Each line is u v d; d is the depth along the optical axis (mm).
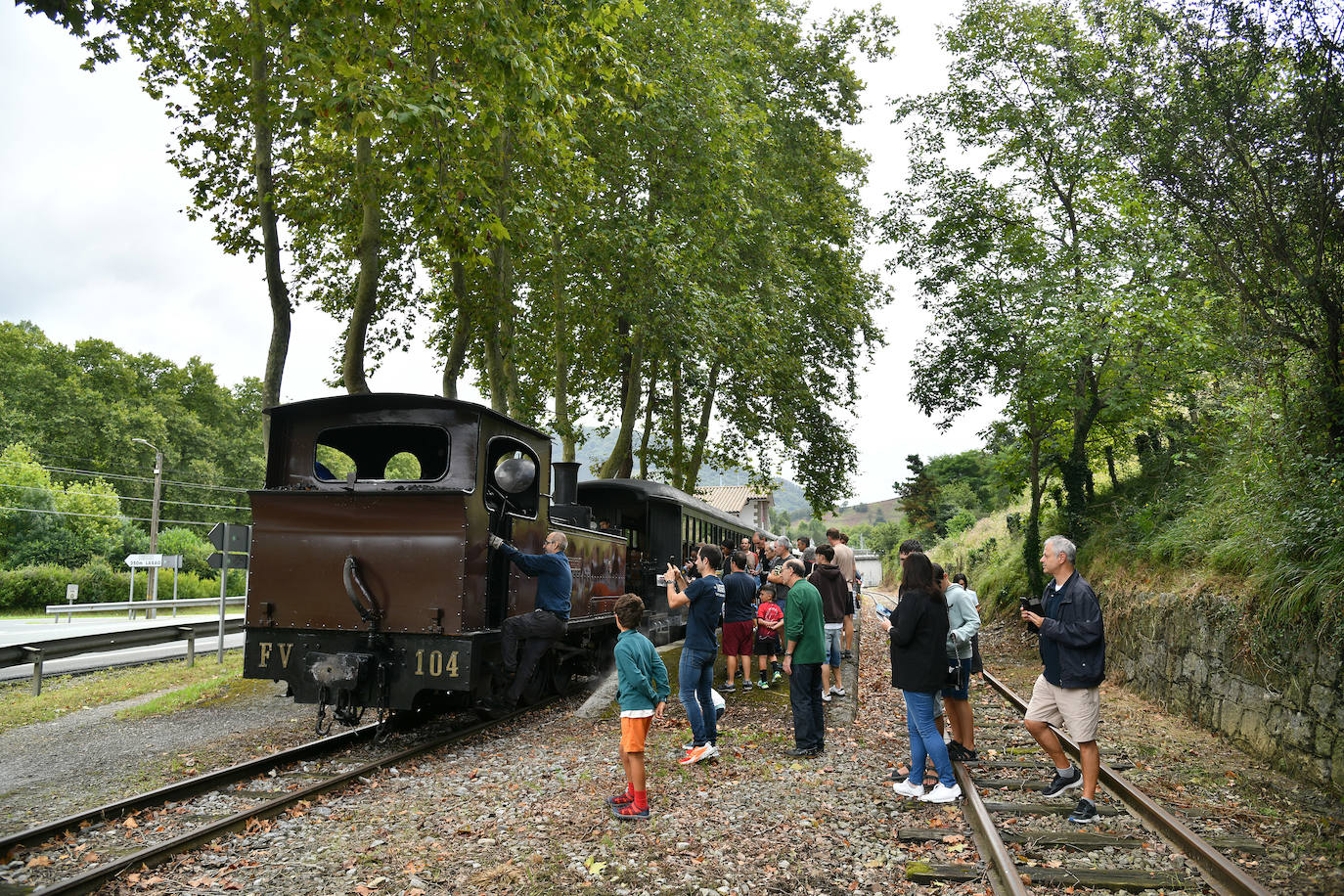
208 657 13703
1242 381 9469
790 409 24891
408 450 9180
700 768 6746
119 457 47625
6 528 39156
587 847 4945
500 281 13789
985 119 16141
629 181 15969
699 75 15539
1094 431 16953
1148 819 5301
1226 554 8922
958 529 43031
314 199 12062
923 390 17938
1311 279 7223
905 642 5891
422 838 5074
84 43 10906
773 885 4445
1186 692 9164
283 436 8289
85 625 22531
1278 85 7387
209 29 11484
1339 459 7457
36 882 4348
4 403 45219
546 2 9570
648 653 5637
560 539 8320
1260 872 4512
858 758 7125
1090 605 5391
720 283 17938
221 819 5312
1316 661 6531
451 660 7227
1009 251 16391
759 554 15359
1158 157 7875
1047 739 5797
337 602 7520
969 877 4430
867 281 27000
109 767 6832
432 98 9125
